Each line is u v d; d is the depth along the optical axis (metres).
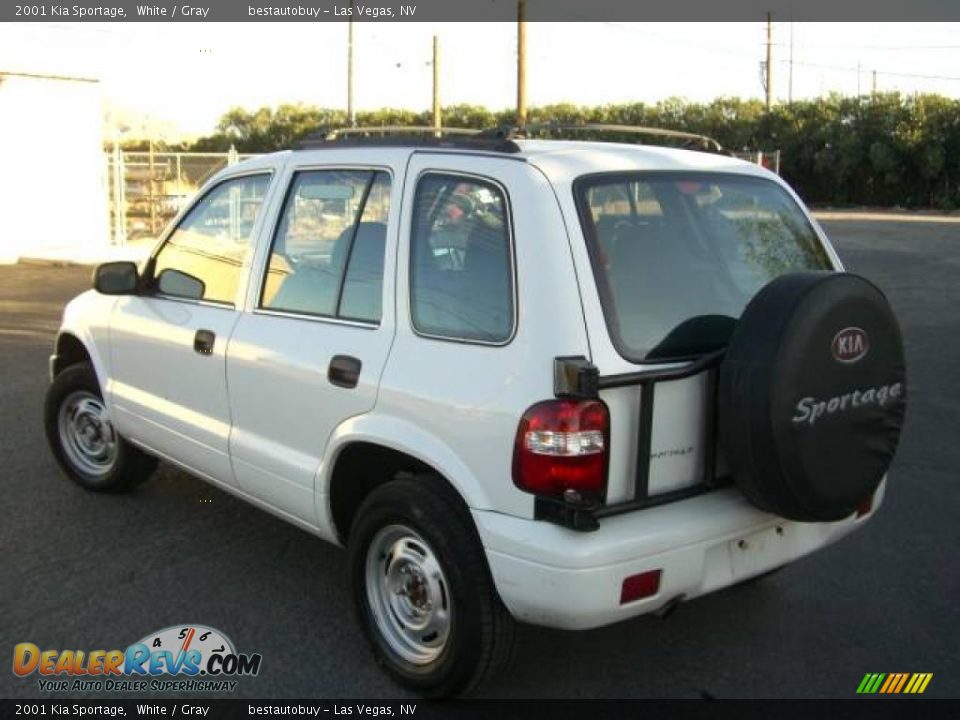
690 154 3.98
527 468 3.11
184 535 5.13
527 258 3.24
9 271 18.05
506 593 3.21
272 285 4.29
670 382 3.26
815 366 3.15
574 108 56.34
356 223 3.92
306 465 3.99
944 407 8.00
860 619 4.34
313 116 59.22
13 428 7.04
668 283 3.45
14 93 20.00
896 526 5.43
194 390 4.65
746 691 3.75
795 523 3.62
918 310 13.05
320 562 4.83
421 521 3.46
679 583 3.25
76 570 4.68
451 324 3.46
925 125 46.03
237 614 4.28
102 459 5.68
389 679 3.79
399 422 3.52
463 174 3.55
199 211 4.87
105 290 4.95
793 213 4.13
